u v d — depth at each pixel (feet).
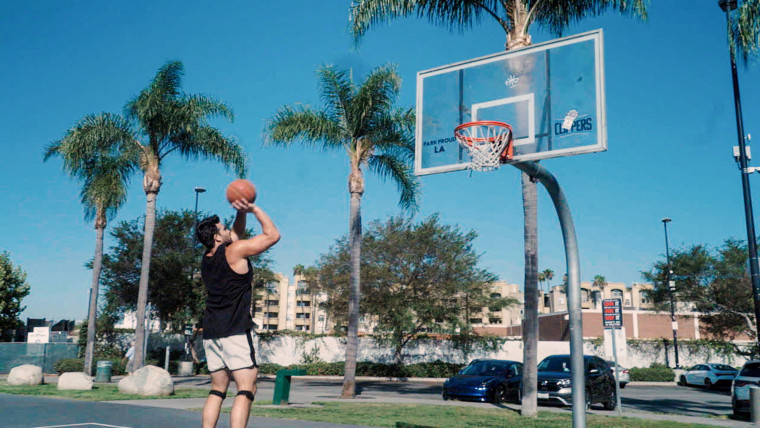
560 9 54.95
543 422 44.06
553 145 29.27
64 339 157.69
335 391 81.87
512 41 53.47
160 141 79.41
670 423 45.52
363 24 53.52
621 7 51.80
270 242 12.97
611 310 54.75
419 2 53.52
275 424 33.81
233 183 13.05
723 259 133.18
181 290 114.62
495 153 30.96
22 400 43.11
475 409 53.26
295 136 70.13
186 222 118.62
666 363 143.54
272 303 367.45
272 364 124.98
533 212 54.49
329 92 70.38
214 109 80.74
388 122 70.85
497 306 116.98
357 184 71.67
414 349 129.39
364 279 112.06
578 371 25.31
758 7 50.52
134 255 113.70
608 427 42.45
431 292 116.37
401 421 40.29
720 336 141.28
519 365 69.31
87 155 77.82
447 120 33.40
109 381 77.61
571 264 26.35
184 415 35.78
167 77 79.41
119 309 116.88
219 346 12.95
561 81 29.91
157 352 118.52
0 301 144.36
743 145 62.28
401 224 116.26
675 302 143.64
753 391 48.34
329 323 129.59
